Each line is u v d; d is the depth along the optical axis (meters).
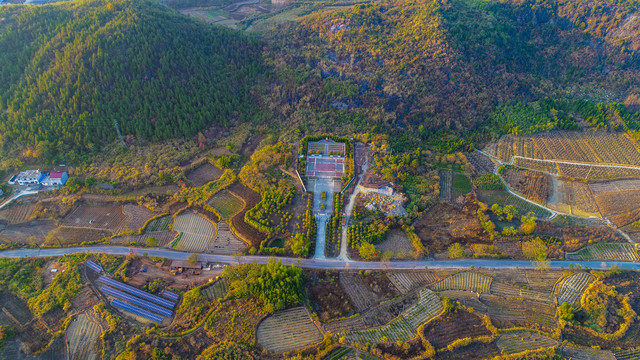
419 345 100.00
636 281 120.06
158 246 127.81
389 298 114.12
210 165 162.25
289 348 99.56
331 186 150.62
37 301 107.62
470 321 106.50
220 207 141.88
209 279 118.00
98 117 159.25
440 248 130.25
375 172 155.75
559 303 113.50
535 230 136.75
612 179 158.75
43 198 142.25
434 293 114.81
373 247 125.38
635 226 138.12
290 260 124.12
